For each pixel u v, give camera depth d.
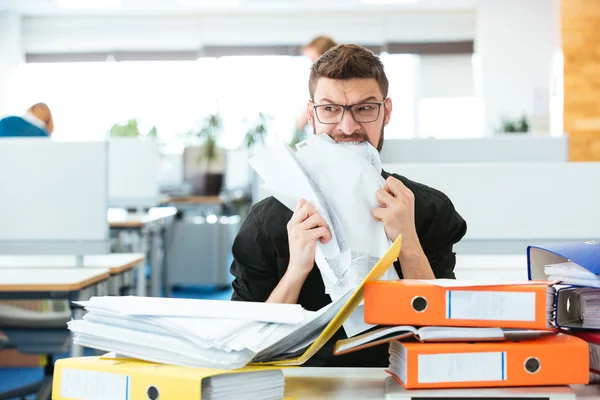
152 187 4.95
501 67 8.77
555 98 5.81
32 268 2.41
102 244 2.71
